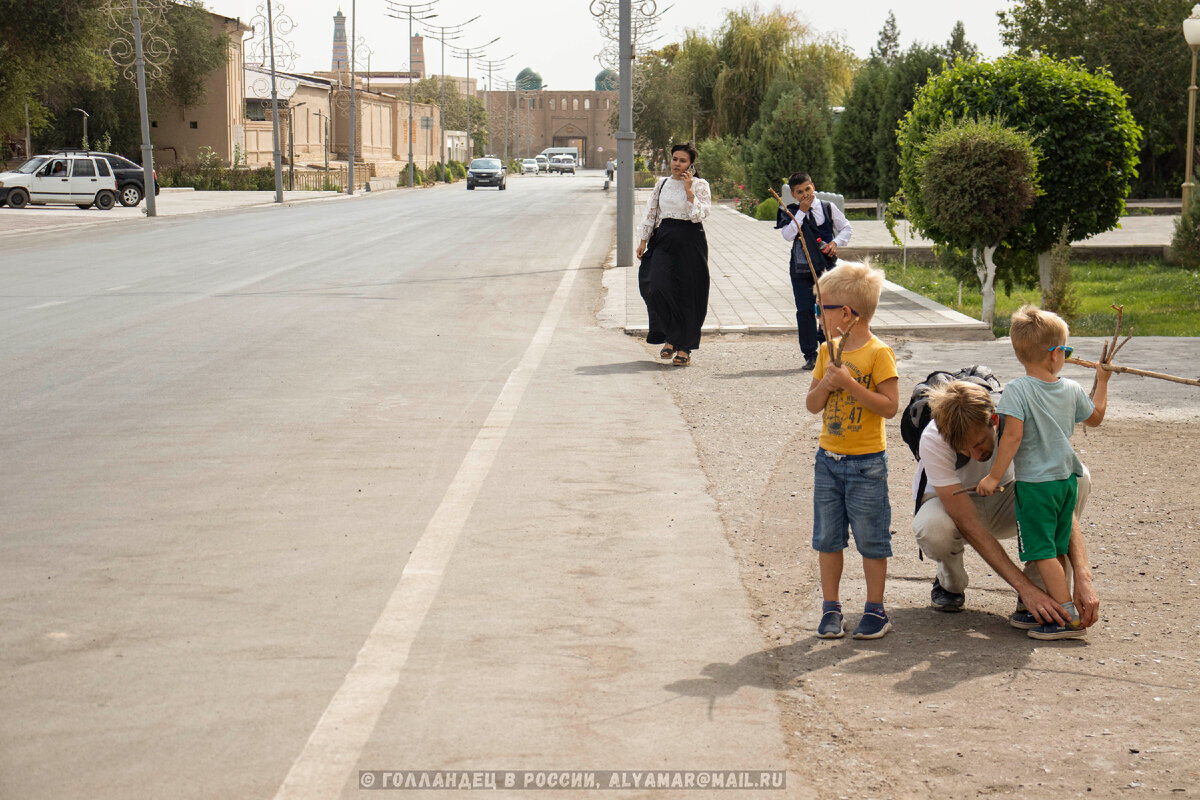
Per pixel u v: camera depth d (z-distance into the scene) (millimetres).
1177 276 21672
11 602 4750
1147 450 7555
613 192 61625
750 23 60156
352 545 5535
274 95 47312
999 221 14469
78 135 59562
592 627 4566
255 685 3971
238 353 10891
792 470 7008
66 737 3582
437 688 3965
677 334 10648
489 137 137125
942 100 16391
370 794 3254
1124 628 4645
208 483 6578
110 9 42469
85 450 7281
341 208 42719
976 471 4824
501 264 20500
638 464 7125
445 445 7523
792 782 3359
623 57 19891
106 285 16469
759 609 4824
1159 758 3512
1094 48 43969
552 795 3268
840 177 42906
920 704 3906
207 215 37062
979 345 11961
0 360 10367
